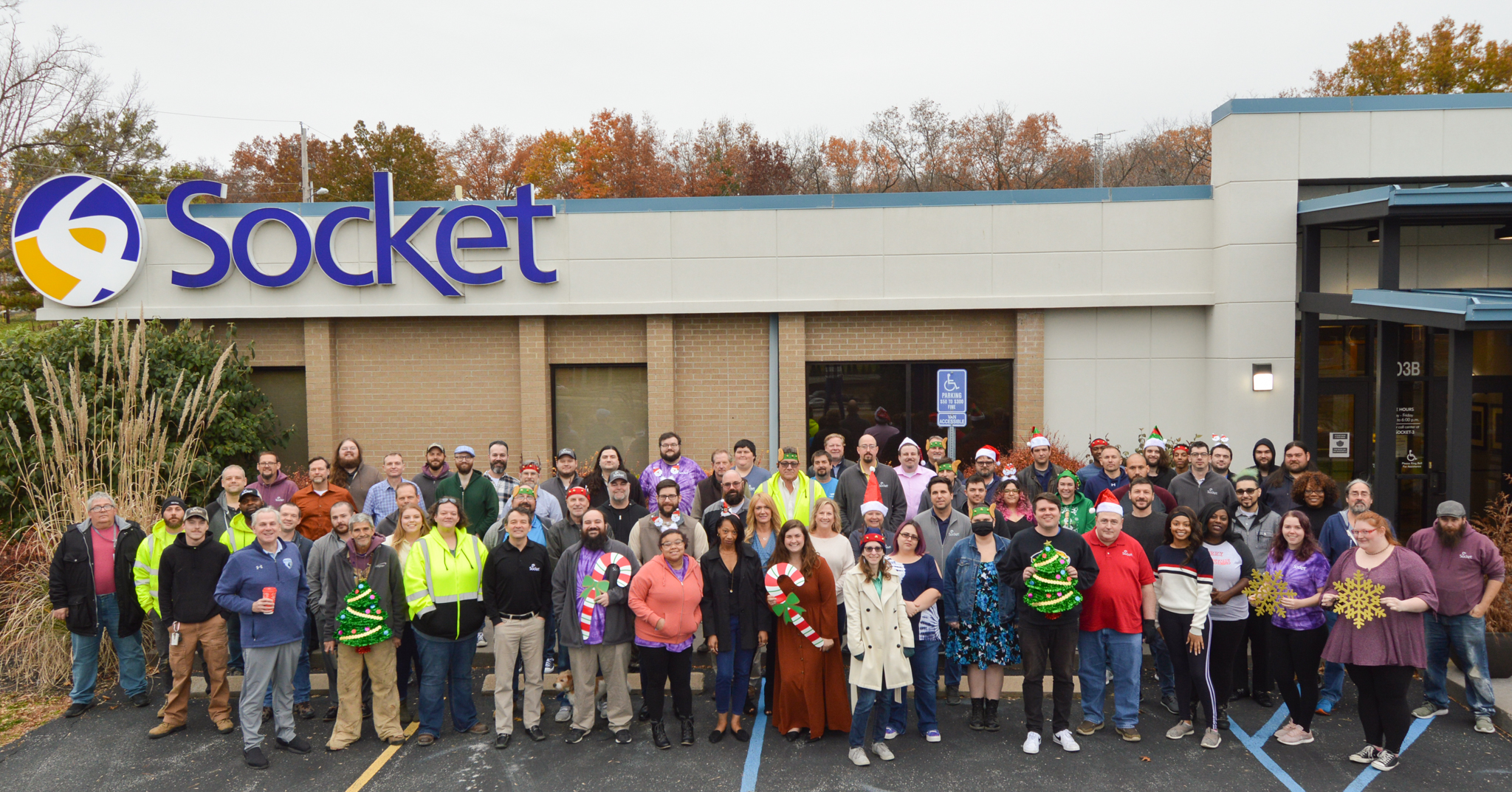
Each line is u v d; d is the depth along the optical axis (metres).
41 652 8.14
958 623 6.95
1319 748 6.59
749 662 6.87
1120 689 6.73
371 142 46.34
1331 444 12.29
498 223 12.73
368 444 13.20
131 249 12.73
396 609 6.81
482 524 8.59
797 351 12.83
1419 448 12.30
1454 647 6.87
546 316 12.89
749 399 13.01
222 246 12.75
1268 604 6.60
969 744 6.73
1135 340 12.62
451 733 7.11
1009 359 12.88
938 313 12.88
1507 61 34.00
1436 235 11.95
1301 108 11.70
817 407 13.03
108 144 32.47
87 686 7.56
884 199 12.65
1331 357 12.30
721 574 6.86
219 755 6.76
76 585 7.42
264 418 12.51
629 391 13.25
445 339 13.16
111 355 11.10
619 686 6.87
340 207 12.77
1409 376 12.25
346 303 12.87
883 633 6.33
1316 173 11.71
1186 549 6.72
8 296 29.16
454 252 12.82
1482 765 6.25
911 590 6.62
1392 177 11.70
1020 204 12.54
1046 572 6.37
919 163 50.66
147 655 8.72
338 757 6.70
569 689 7.30
